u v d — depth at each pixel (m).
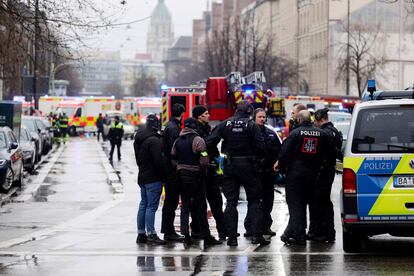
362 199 16.73
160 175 20.02
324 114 21.12
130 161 54.66
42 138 58.66
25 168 44.19
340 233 21.67
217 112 45.75
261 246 19.34
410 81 125.94
